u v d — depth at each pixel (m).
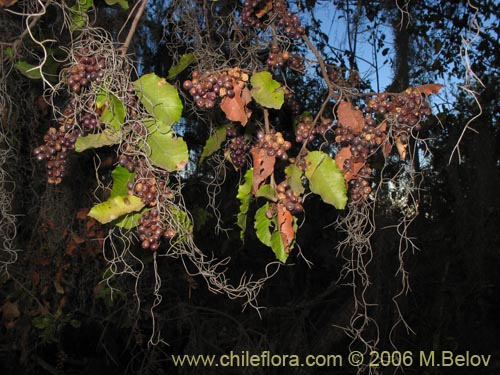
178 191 1.39
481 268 5.83
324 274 6.50
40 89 3.39
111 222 1.29
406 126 1.49
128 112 1.29
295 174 1.44
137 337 4.32
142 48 3.53
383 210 4.08
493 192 5.50
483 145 5.36
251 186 1.46
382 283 4.20
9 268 3.90
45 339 4.11
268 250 6.43
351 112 1.48
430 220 6.29
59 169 1.38
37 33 2.71
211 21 2.45
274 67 1.78
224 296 6.04
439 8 5.34
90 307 4.86
